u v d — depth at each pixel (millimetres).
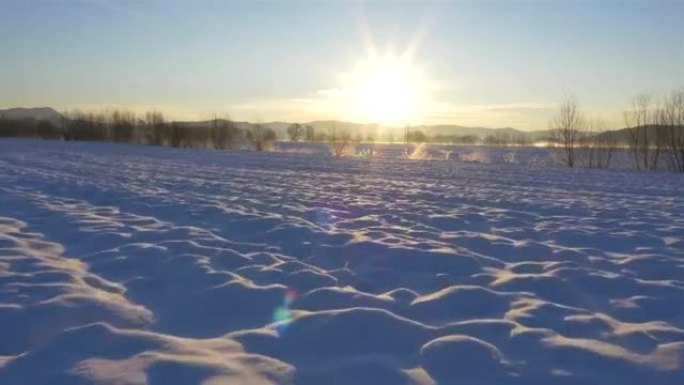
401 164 33250
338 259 6641
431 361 3707
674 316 4715
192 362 3533
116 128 75188
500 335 4168
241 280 5516
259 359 3686
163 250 6605
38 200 10938
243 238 7828
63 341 3803
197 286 5297
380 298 5035
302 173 22922
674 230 8992
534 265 6395
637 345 4004
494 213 10883
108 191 12734
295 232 7992
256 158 36750
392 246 7047
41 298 4719
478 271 6145
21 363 3504
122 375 3344
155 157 35406
